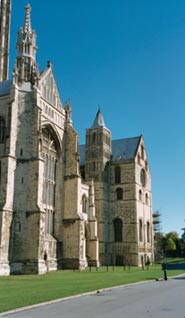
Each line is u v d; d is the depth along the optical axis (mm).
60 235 66750
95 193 86938
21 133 56906
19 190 54531
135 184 87562
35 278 41500
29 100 58750
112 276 44688
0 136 57906
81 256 65375
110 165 91250
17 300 21000
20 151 56156
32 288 28625
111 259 85375
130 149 93438
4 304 19391
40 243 52656
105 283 33500
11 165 54062
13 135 55625
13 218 53031
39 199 54531
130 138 96812
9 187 52969
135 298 22688
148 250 91250
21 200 54281
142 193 91938
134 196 86750
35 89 59094
